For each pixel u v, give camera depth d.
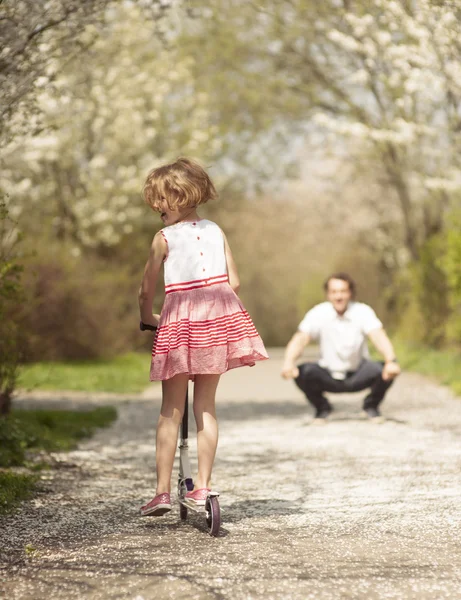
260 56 23.56
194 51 25.27
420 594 3.21
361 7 15.77
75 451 7.28
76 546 3.97
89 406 11.16
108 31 7.55
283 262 54.84
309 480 5.72
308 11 19.86
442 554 3.77
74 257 20.89
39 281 18.25
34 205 24.38
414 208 23.89
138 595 3.23
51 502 5.04
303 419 9.62
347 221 30.44
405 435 7.88
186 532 4.27
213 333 4.36
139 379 16.22
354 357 9.02
